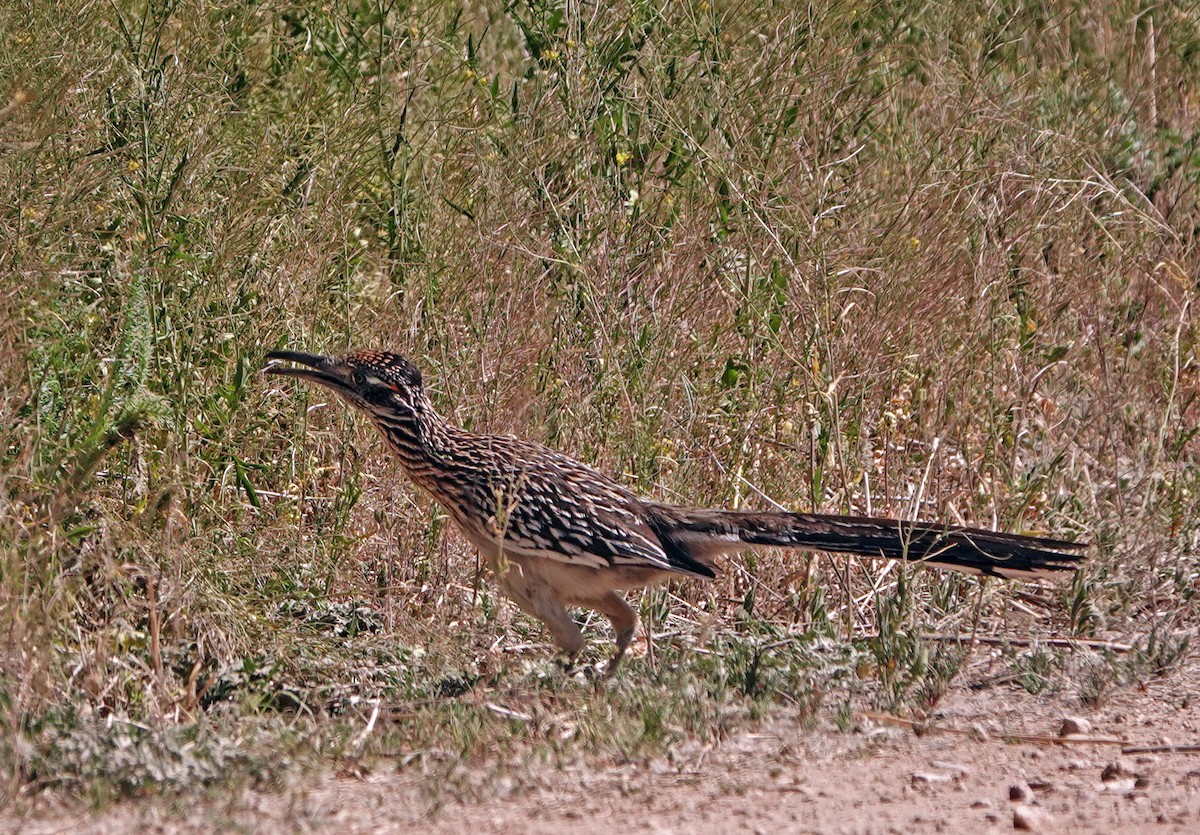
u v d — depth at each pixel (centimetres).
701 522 1227
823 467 1389
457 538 1344
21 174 1242
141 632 1126
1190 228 1753
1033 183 1617
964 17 1847
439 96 1628
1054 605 1352
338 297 1450
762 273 1467
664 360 1412
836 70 1628
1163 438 1505
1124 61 1988
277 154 1487
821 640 1210
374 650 1190
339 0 1722
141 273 1256
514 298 1423
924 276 1505
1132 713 1112
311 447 1380
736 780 959
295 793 905
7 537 1048
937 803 918
